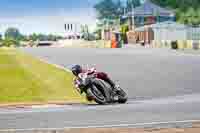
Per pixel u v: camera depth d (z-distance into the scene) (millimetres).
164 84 34281
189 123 14648
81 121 16047
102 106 22031
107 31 196250
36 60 69875
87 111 19281
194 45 108438
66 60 71062
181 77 39781
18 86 32062
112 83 23750
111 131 13297
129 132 13000
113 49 129625
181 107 19391
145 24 193625
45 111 19766
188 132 12703
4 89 30438
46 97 27062
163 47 130250
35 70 47094
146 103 22328
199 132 12688
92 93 23297
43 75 40875
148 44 150750
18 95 27922
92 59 73125
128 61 65625
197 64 56406
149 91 30156
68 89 30875
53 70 47281
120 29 192875
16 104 23547
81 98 26766
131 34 178125
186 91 29672
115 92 23703
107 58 75562
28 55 91125
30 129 14289
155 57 76375
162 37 156625
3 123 15797
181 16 198250
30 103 23922
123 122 15484
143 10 195250
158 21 194125
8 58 75000
